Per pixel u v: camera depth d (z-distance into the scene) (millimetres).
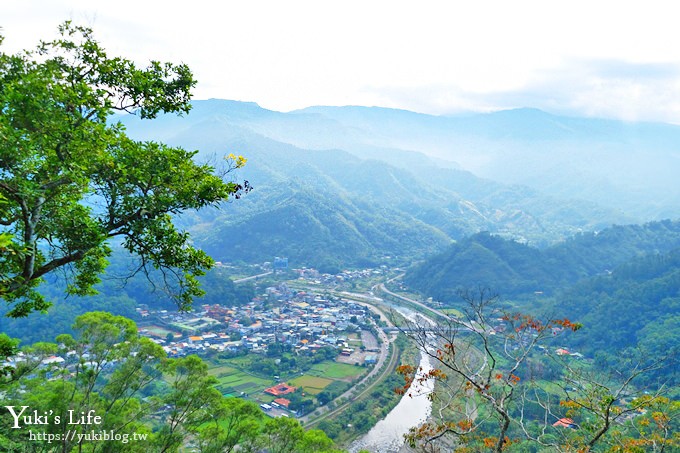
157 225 13734
